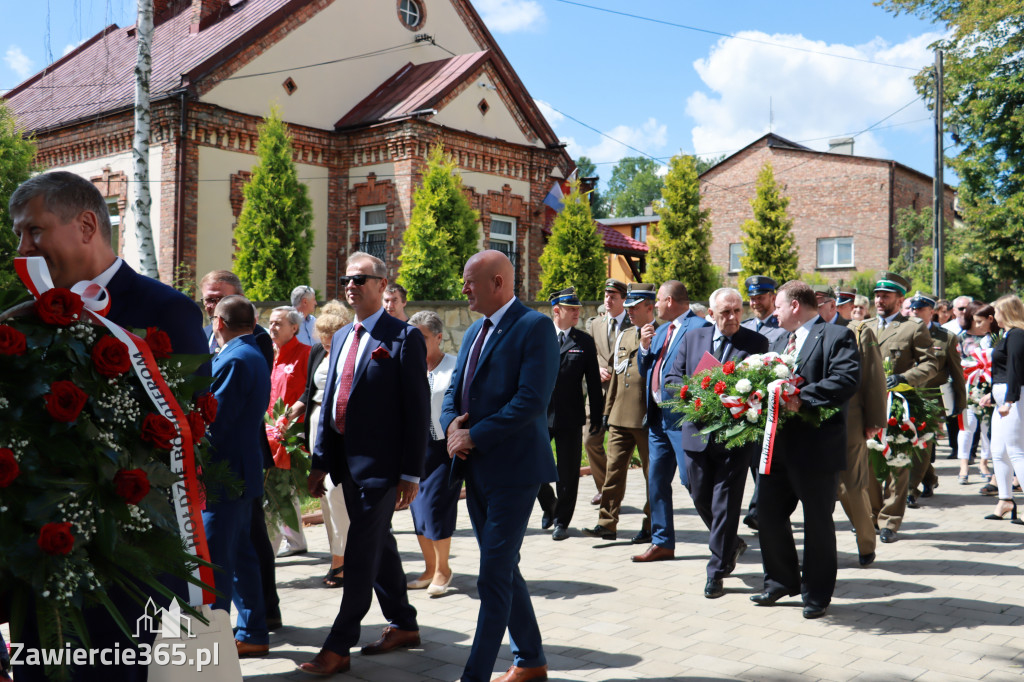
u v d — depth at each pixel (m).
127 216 19.83
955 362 9.49
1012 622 5.36
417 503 6.11
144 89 13.94
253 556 4.91
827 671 4.52
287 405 6.40
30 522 2.33
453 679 4.46
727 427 5.72
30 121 23.34
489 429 4.16
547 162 22.94
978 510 9.16
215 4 23.12
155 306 3.04
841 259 38.88
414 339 4.80
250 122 19.44
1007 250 29.25
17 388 2.39
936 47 25.70
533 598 5.97
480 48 24.83
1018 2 26.33
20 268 2.54
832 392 5.28
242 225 17.31
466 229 17.67
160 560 2.56
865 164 38.28
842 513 9.18
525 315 4.37
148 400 2.68
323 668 4.46
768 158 40.56
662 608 5.72
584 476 11.85
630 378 7.69
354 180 20.88
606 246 27.44
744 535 8.11
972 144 29.34
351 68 21.61
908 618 5.45
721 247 41.62
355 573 4.60
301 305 8.83
